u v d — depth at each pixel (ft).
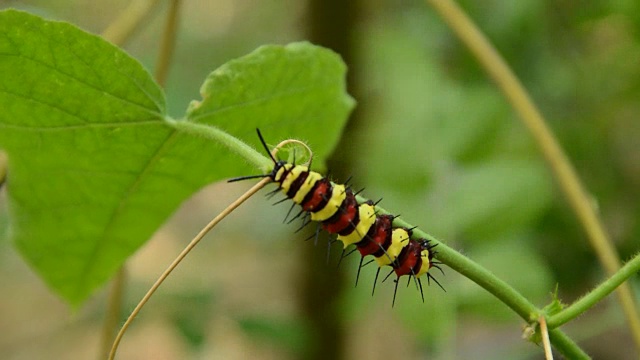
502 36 1.45
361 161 1.42
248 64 1.10
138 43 2.21
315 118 1.17
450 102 1.40
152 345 2.26
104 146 1.12
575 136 1.46
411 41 1.46
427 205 1.36
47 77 1.07
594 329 1.34
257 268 2.26
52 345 2.18
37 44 1.05
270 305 2.07
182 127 1.10
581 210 1.23
